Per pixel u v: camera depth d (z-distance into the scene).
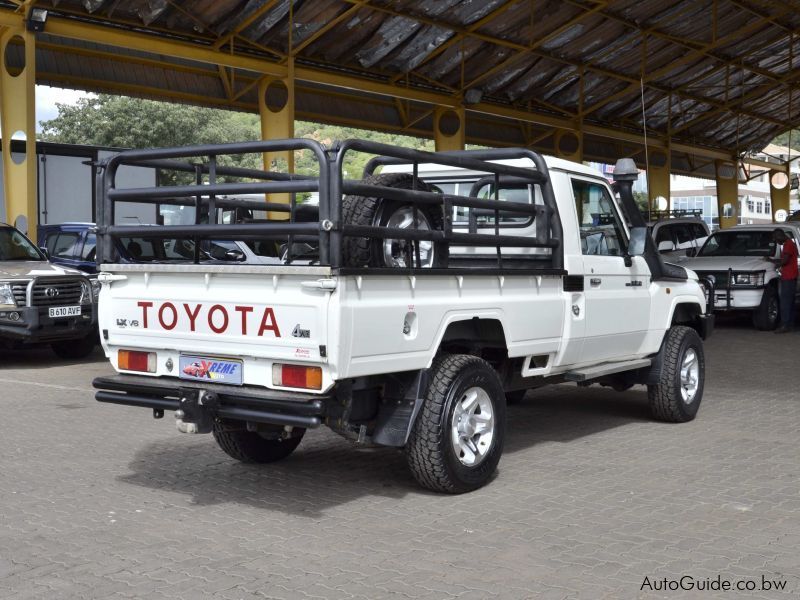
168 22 20.20
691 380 8.88
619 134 36.56
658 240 21.19
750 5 28.77
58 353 14.04
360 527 5.45
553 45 27.70
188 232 5.93
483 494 6.17
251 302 5.55
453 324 6.21
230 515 5.71
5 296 12.58
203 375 5.84
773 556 4.90
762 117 41.94
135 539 5.24
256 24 21.23
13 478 6.65
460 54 26.05
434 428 5.92
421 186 6.21
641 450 7.57
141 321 6.08
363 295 5.37
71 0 18.22
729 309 18.48
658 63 31.58
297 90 26.52
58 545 5.13
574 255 7.25
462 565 4.77
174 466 7.02
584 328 7.34
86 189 19.16
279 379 5.50
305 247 7.70
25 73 17.14
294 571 4.69
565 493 6.19
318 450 7.56
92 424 8.69
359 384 5.64
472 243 6.13
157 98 23.92
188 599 4.32
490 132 33.84
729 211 46.69
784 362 13.64
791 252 18.08
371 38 23.66
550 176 7.08
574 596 4.34
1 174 18.33
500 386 6.39
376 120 29.22
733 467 6.94
